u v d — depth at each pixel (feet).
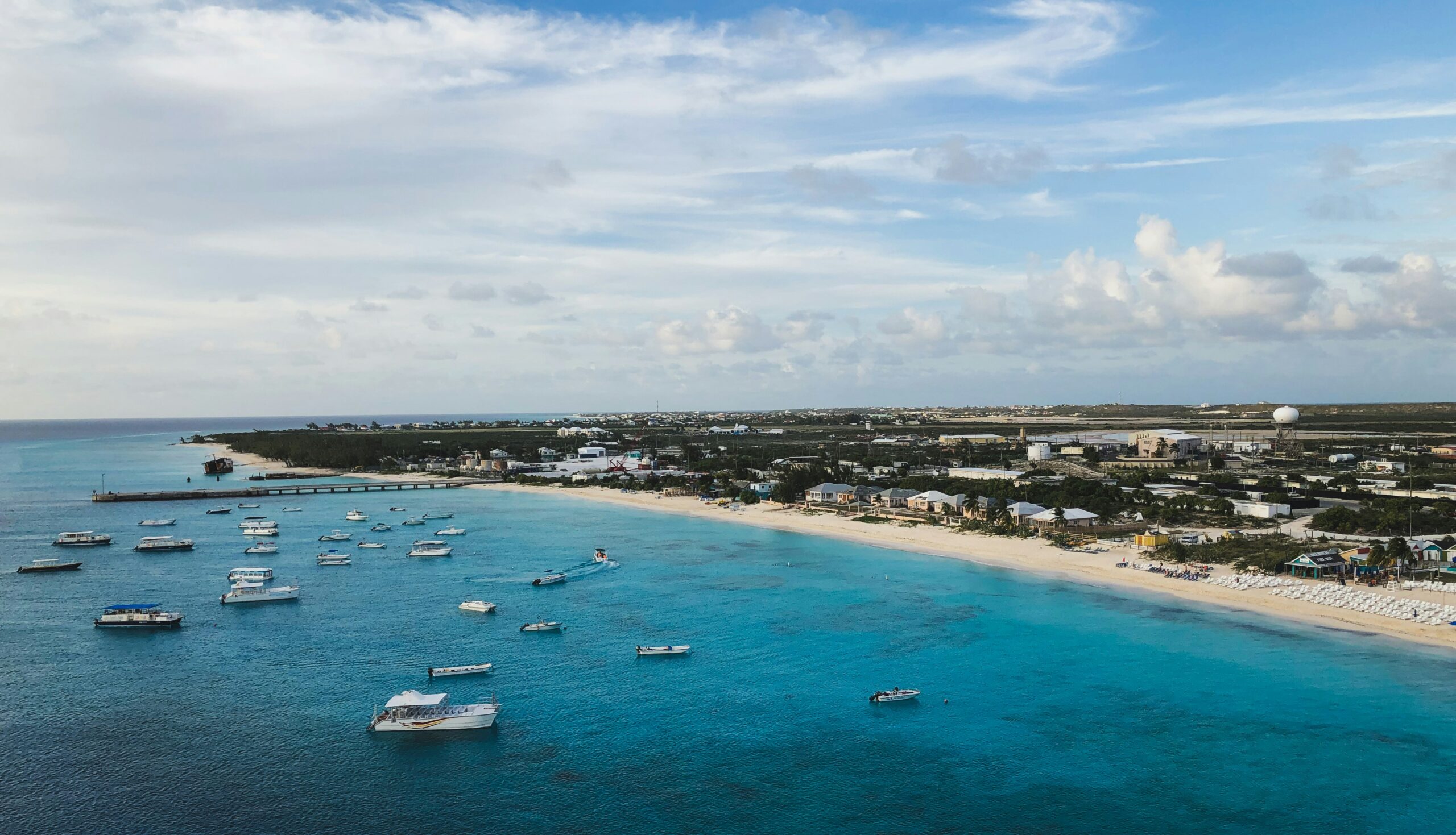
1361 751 289.94
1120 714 321.73
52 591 523.29
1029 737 303.89
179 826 245.04
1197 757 287.69
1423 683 346.13
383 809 254.68
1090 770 279.28
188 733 306.14
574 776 276.62
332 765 282.97
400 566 603.26
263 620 452.76
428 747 296.10
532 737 305.94
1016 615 452.76
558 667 377.71
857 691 347.77
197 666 377.71
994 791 266.36
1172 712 322.75
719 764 284.20
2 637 421.18
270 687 352.49
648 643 410.72
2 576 568.82
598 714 325.62
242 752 291.17
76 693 343.46
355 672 369.71
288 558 635.66
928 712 326.24
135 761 283.79
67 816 249.96
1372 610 436.35
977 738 302.66
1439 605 431.43
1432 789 265.54
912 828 245.24
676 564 606.14
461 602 491.72
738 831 244.01
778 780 273.54
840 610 469.57
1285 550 540.93
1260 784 269.23
